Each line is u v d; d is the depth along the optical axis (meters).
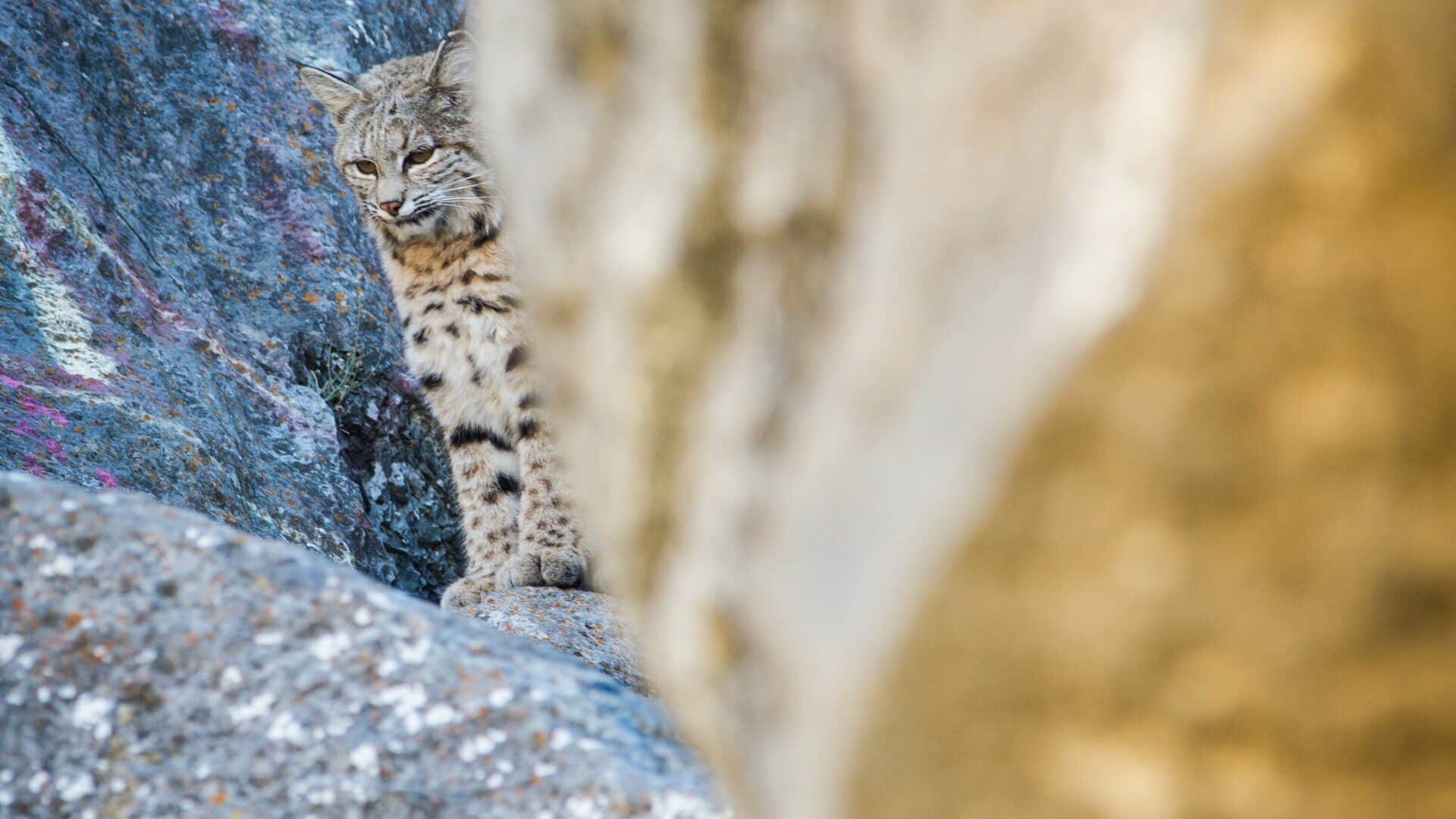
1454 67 0.86
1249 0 0.89
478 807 2.38
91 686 2.47
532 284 1.39
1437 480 0.90
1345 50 0.87
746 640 1.16
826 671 1.04
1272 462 0.90
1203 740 0.96
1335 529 0.90
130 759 2.43
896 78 1.10
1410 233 0.87
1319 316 0.88
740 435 1.17
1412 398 0.88
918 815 1.02
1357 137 0.87
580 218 1.30
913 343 1.03
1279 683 0.94
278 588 2.57
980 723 0.98
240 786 2.42
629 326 1.25
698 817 2.32
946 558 0.95
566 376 1.37
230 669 2.49
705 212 1.20
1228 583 0.92
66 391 7.13
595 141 1.28
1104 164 0.93
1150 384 0.90
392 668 2.50
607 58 1.26
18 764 2.43
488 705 2.47
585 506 1.43
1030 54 0.99
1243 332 0.89
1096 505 0.92
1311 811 0.96
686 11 1.20
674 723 2.59
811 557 1.08
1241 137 0.88
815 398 1.12
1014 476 0.92
